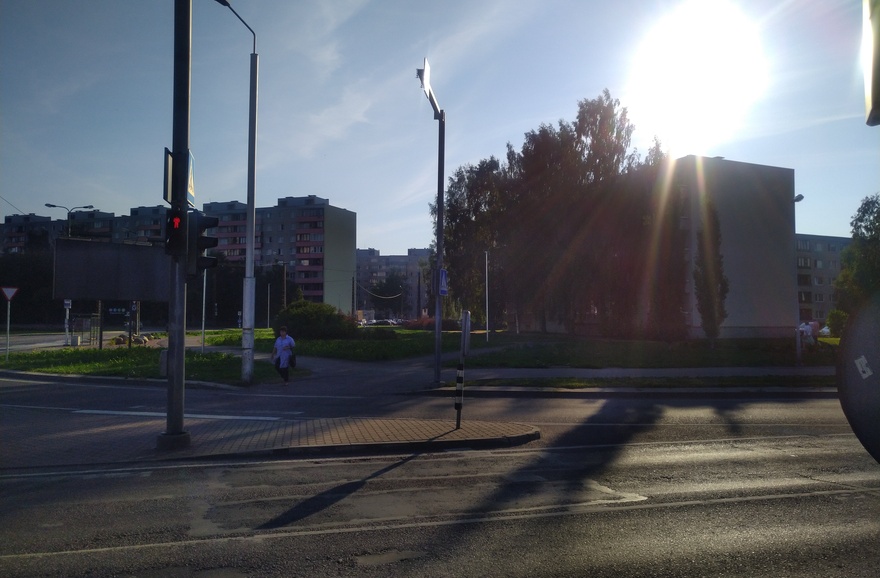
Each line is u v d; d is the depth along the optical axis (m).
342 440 11.49
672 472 9.49
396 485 8.67
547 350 34.97
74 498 7.99
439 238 21.20
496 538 6.45
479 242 62.16
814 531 6.71
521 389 20.00
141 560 5.83
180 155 10.88
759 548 6.18
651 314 44.56
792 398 19.53
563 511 7.41
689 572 5.56
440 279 21.23
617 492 8.30
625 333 46.34
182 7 10.82
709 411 16.38
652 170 46.91
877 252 67.50
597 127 52.03
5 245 118.50
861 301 2.76
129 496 8.09
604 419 14.98
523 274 50.94
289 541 6.35
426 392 19.94
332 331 47.47
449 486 8.62
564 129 52.66
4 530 6.73
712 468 9.77
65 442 11.62
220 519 7.10
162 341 49.97
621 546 6.23
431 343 40.97
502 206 56.06
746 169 51.78
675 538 6.47
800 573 5.55
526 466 9.91
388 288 144.62
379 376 24.27
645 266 45.16
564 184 50.50
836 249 99.25
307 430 12.62
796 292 52.88
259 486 8.61
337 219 120.75
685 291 46.53
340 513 7.33
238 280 97.56
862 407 2.68
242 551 6.07
